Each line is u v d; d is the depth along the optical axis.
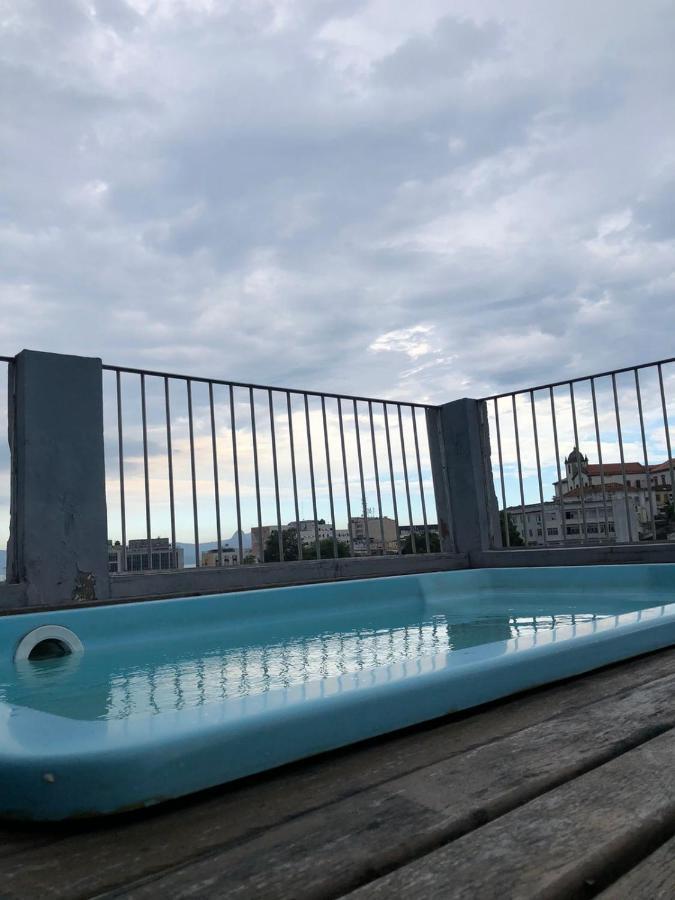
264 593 2.96
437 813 0.72
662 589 3.18
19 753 0.77
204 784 0.80
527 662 1.27
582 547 4.14
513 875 0.58
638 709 1.12
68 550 3.07
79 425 3.20
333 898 0.56
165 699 1.55
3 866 0.66
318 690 1.00
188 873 0.62
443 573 3.68
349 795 0.79
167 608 2.65
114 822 0.75
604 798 0.73
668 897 0.55
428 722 1.08
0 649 2.20
